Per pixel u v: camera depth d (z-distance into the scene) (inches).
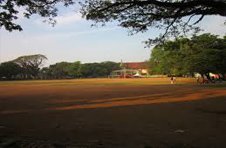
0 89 2492.6
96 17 639.8
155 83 3393.2
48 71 7293.3
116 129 706.2
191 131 674.8
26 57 6879.9
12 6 461.4
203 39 2810.0
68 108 1158.3
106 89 2354.8
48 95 1815.9
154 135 629.3
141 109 1113.4
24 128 721.6
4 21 462.9
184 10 645.3
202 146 526.9
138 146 514.6
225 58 2817.4
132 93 1903.3
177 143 552.4
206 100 1416.1
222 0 616.1
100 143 531.2
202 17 657.6
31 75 6884.8
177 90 2106.3
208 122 804.0
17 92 2119.8
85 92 2042.3
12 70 6318.9
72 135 630.5
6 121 840.3
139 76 6717.5
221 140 577.9
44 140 544.1
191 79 4347.9
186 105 1224.8
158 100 1459.2
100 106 1221.7
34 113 1017.5
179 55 2979.8
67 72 7342.5
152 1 616.1
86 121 833.5
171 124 776.9
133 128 720.3
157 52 3939.5
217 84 2878.9
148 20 653.9
